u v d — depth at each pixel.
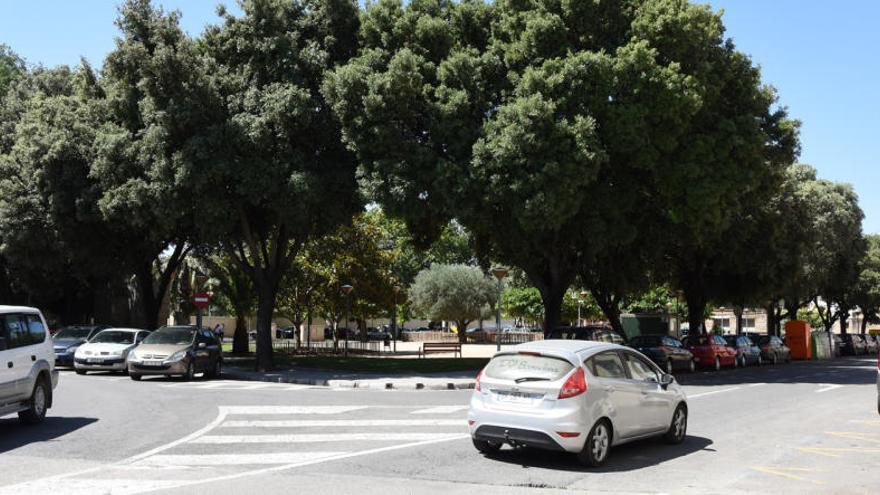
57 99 31.48
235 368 28.69
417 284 65.62
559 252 30.09
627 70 23.62
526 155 22.97
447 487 8.22
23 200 30.78
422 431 12.34
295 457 9.97
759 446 11.34
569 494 7.98
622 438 10.14
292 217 26.00
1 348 11.76
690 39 24.56
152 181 25.41
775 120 30.00
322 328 83.62
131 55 25.06
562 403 9.30
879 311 71.75
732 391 20.94
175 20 26.34
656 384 11.04
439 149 25.08
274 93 25.06
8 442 11.05
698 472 9.31
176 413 14.48
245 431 12.26
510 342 66.69
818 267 50.44
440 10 27.34
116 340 26.00
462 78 24.92
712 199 25.00
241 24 26.56
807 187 50.34
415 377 24.03
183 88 24.70
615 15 25.44
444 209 25.28
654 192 27.91
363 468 9.26
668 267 40.69
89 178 29.70
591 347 10.17
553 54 24.70
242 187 24.95
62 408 15.24
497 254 34.75
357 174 24.97
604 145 24.17
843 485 8.62
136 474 8.77
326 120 26.11
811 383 24.34
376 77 23.80
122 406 15.60
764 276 40.06
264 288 28.39
